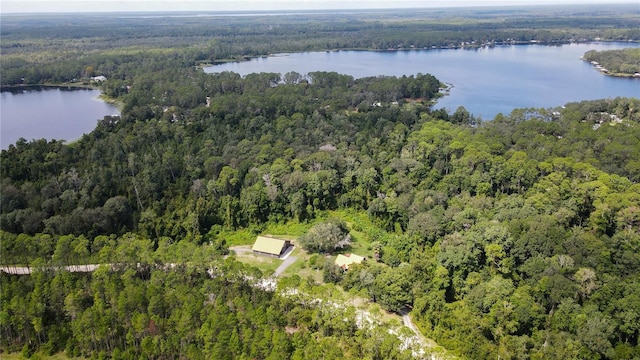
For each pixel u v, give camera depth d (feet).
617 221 390.21
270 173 501.56
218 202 485.15
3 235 385.09
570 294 318.24
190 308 305.32
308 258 419.74
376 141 619.26
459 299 344.69
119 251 367.04
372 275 354.54
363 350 287.48
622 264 349.20
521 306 307.58
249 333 291.79
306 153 565.94
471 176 491.72
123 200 451.94
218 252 402.52
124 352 289.94
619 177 456.45
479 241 368.48
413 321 327.88
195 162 554.05
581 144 553.64
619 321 300.20
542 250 360.89
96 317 301.84
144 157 560.61
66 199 457.27
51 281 337.11
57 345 308.40
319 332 309.63
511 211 414.21
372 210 467.11
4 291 324.39
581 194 423.23
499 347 287.28
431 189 492.13
